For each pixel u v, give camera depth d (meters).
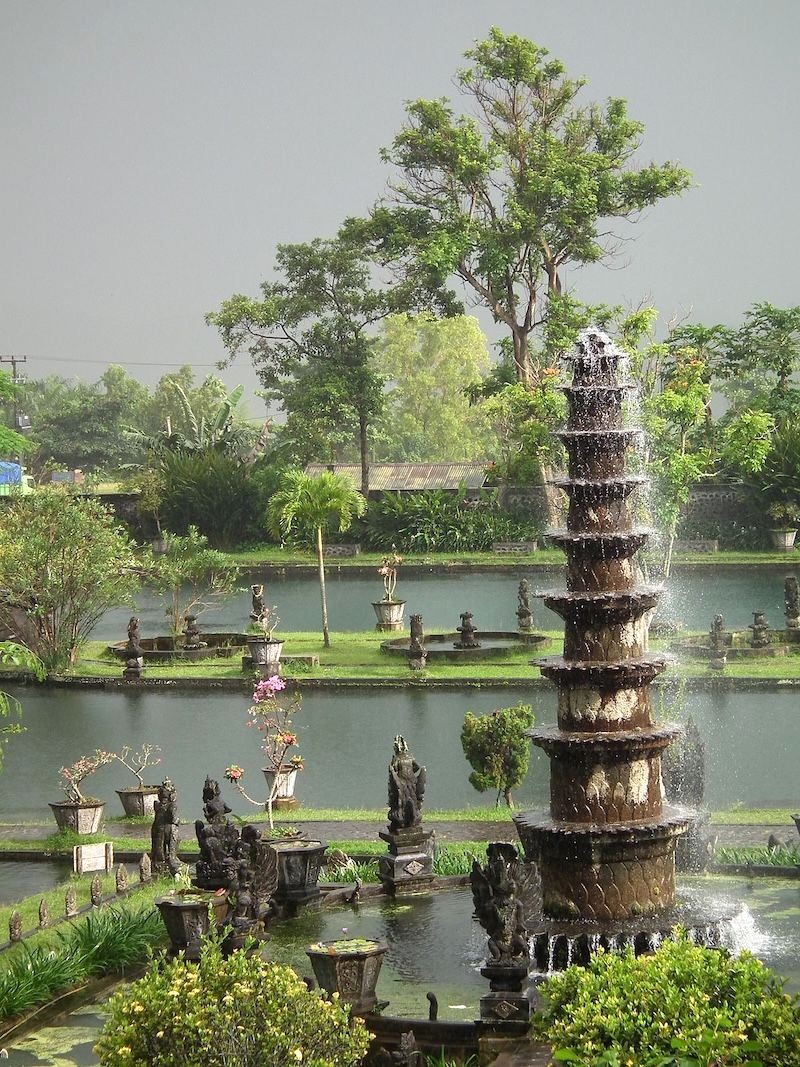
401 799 20.36
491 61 76.19
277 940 18.20
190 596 64.31
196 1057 11.89
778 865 20.55
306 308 82.75
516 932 15.04
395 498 75.25
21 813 28.31
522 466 73.88
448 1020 15.18
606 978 11.19
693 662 40.53
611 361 17.61
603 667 17.00
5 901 21.80
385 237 80.50
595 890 16.98
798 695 36.88
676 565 64.25
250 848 18.47
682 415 50.66
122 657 43.91
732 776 28.52
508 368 80.50
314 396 81.06
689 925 16.73
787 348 75.56
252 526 77.75
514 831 24.41
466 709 37.22
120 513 79.62
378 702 38.66
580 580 17.42
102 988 17.48
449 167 77.00
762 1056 10.26
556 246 78.12
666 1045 10.38
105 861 22.75
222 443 85.12
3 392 24.95
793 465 68.25
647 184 76.38
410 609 57.50
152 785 29.41
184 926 17.12
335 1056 12.09
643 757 17.19
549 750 17.31
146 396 125.69
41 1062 15.30
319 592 64.56
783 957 16.64
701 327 75.25
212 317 84.50
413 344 121.69
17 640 44.97
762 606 53.53
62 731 36.31
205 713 38.06
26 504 45.62
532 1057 14.09
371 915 19.25
